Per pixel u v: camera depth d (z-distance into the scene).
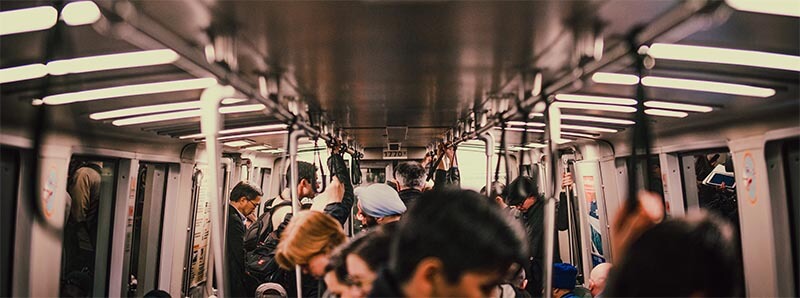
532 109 3.29
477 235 1.27
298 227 2.61
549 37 2.50
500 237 1.29
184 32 2.35
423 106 4.86
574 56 2.56
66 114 3.82
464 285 1.27
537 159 7.25
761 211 4.07
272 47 2.66
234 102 4.27
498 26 2.34
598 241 7.05
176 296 6.58
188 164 6.54
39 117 3.54
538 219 5.23
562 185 7.91
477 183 9.38
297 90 3.91
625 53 2.34
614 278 1.34
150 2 1.99
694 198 5.30
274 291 5.03
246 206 6.43
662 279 1.25
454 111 5.30
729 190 5.25
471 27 2.36
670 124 4.97
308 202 5.97
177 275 6.60
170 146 6.03
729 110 4.12
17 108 3.25
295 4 2.01
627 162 6.23
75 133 4.18
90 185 5.18
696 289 1.25
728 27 2.42
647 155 2.26
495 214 1.34
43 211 3.83
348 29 2.38
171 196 6.40
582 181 7.55
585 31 2.38
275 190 9.61
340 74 3.35
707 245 1.28
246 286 6.18
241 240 6.25
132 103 3.96
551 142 2.85
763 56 2.89
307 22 2.25
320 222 2.61
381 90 3.98
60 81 3.19
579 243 7.71
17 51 2.62
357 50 2.75
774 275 3.97
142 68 3.11
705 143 4.72
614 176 6.41
